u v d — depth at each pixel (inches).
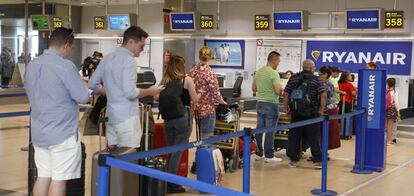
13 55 767.1
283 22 477.4
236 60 652.1
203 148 202.2
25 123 431.8
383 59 553.6
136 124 164.4
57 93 141.8
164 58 613.6
